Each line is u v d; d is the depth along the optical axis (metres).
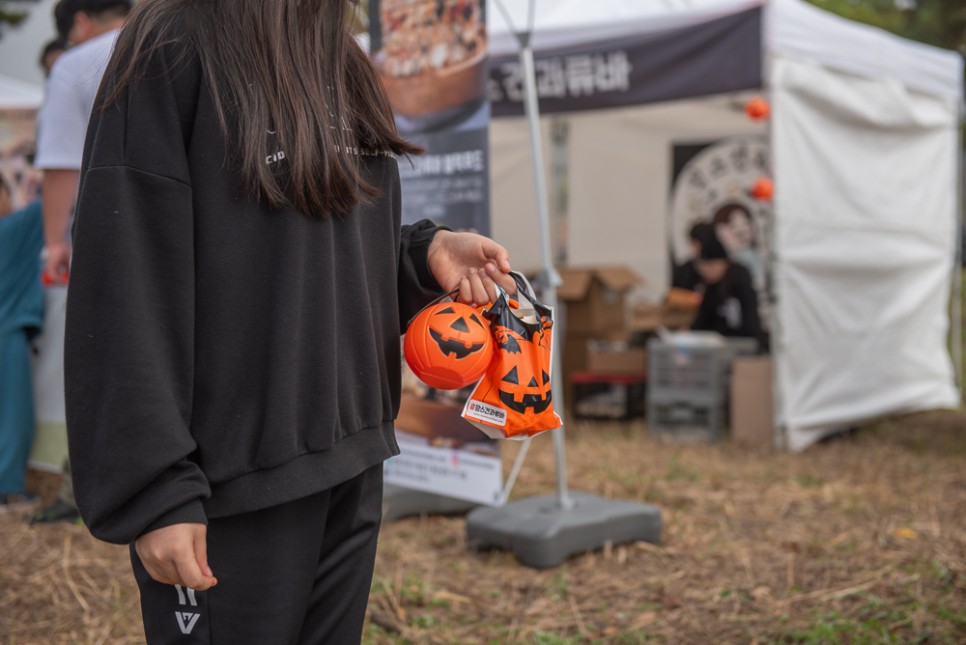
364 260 1.36
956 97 7.08
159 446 1.10
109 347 1.11
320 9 1.30
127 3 3.88
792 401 5.52
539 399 1.62
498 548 3.56
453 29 3.64
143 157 1.15
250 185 1.19
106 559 3.40
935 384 6.95
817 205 5.68
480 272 1.57
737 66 5.03
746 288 6.83
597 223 8.39
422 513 4.05
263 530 1.24
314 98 1.25
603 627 2.85
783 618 2.87
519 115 5.69
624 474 4.88
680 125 7.97
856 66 5.91
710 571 3.35
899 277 6.52
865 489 4.55
